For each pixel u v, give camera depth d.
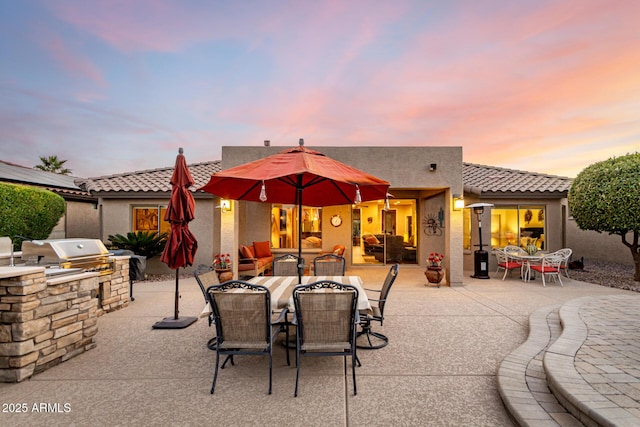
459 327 5.18
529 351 3.95
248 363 3.90
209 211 11.19
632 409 2.34
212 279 4.73
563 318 4.87
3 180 11.34
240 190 5.52
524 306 6.53
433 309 6.29
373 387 3.27
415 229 12.70
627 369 3.07
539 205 11.80
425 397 3.07
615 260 13.18
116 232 11.13
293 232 12.16
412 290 8.15
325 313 3.21
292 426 2.61
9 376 3.35
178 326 5.18
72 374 3.56
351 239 12.18
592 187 8.98
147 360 3.96
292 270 6.17
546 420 2.51
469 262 11.89
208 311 3.88
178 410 2.85
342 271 6.25
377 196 5.67
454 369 3.67
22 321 3.38
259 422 2.67
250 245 11.89
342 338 3.25
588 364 3.19
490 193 11.41
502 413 2.80
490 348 4.29
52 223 9.75
